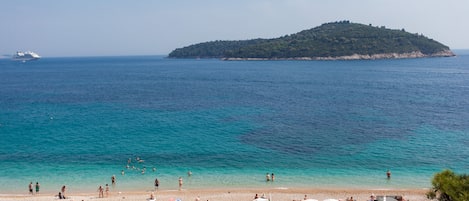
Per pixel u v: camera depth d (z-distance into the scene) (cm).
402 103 9581
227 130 6550
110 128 6719
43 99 10869
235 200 3759
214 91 12556
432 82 14962
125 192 3978
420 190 4006
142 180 4331
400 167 4716
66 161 4916
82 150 5372
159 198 3809
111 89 13550
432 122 7150
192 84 15200
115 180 4325
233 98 10750
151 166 4753
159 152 5288
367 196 3853
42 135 6216
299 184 4206
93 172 4553
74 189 4078
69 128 6731
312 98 10638
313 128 6738
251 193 3950
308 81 15750
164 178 4384
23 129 6675
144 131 6481
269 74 19888
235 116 7900
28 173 4506
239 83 15338
